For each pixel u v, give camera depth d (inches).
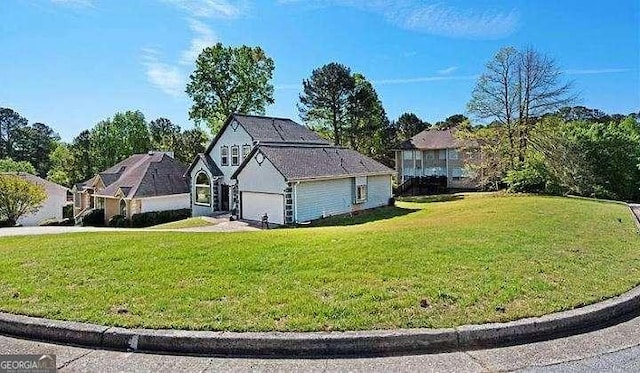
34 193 1250.6
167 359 155.7
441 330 164.9
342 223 804.0
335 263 263.3
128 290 218.5
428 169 1766.7
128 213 1189.7
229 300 201.2
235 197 960.3
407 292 207.8
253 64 1615.4
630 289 216.1
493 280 225.8
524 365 149.7
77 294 213.3
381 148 2015.3
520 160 1189.1
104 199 1315.2
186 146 1943.9
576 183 1164.5
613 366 148.8
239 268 257.4
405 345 161.2
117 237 413.7
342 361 153.5
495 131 1206.9
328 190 924.6
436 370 146.0
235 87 1599.4
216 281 231.5
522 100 1173.7
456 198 1229.7
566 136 1242.0
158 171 1280.8
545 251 296.5
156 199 1214.9
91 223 1305.4
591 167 1266.0
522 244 319.3
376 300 197.8
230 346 160.2
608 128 1370.6
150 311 188.4
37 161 2898.6
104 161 2079.2
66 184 2058.3
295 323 173.0
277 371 145.9
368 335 161.2
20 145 2928.2
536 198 909.2
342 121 1784.0
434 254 282.7
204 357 157.4
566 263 264.2
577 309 188.1
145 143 2148.1
